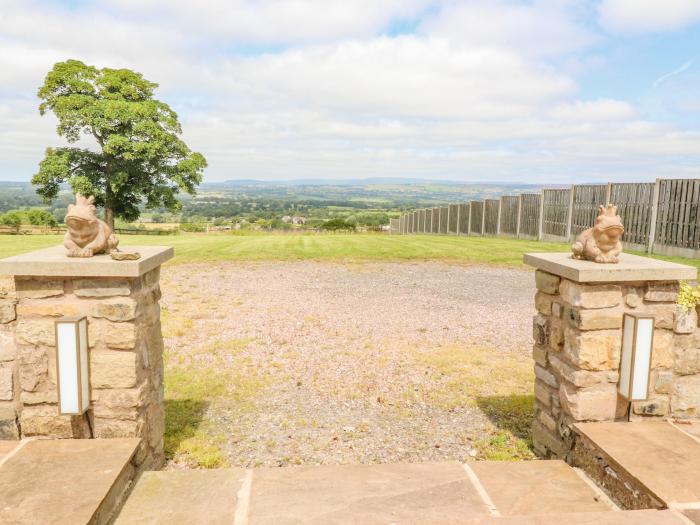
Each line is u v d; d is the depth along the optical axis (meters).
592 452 3.54
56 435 3.52
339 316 9.27
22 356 3.47
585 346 3.72
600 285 3.69
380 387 5.92
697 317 3.84
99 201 33.53
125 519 2.94
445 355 7.07
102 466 3.12
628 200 16.48
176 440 4.53
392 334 8.13
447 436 4.69
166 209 36.31
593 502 3.24
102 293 3.44
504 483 3.46
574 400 3.79
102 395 3.52
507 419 5.08
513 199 24.09
